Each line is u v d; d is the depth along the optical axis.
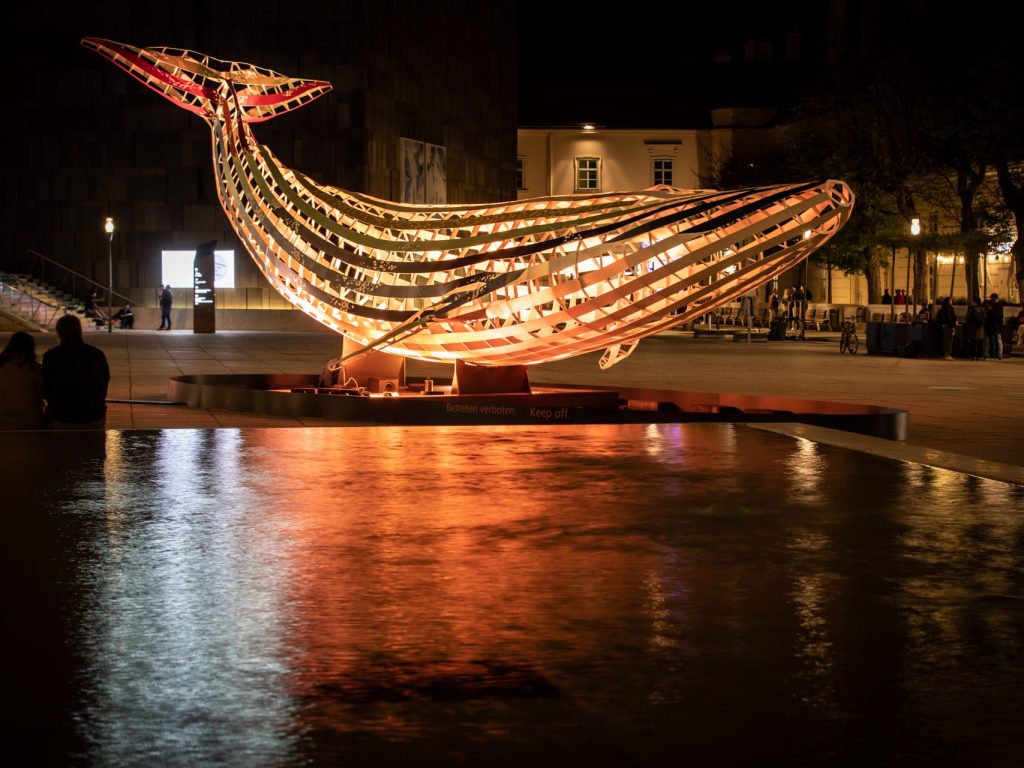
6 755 4.48
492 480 10.55
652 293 16.20
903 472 10.96
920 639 5.92
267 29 54.31
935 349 36.00
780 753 4.51
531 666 5.51
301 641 5.88
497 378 18.17
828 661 5.57
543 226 16.64
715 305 16.84
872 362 33.72
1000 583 7.00
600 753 4.50
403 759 4.44
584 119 78.69
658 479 10.58
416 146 58.62
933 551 7.81
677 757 4.47
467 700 5.06
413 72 58.66
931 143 49.12
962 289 61.09
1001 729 4.75
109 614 6.33
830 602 6.59
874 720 4.84
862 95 51.41
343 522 8.70
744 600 6.62
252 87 20.73
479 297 16.95
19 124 57.00
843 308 54.38
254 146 20.05
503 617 6.30
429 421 16.58
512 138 70.88
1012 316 46.28
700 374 28.23
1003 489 10.09
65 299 56.56
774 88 78.62
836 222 15.96
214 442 12.91
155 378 25.48
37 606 6.48
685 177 78.69
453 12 62.78
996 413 20.06
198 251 49.12
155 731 4.71
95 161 56.72
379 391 19.36
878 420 15.82
